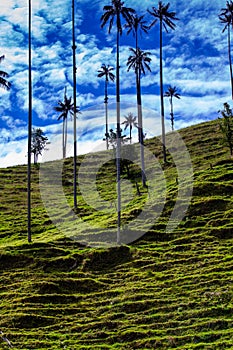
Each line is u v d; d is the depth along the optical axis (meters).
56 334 32.97
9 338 32.41
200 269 40.78
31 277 43.88
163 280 40.19
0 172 110.81
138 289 38.91
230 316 32.06
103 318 34.75
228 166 69.38
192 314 33.12
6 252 48.88
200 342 29.48
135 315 34.62
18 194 90.12
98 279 42.72
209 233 48.78
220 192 58.81
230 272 38.72
